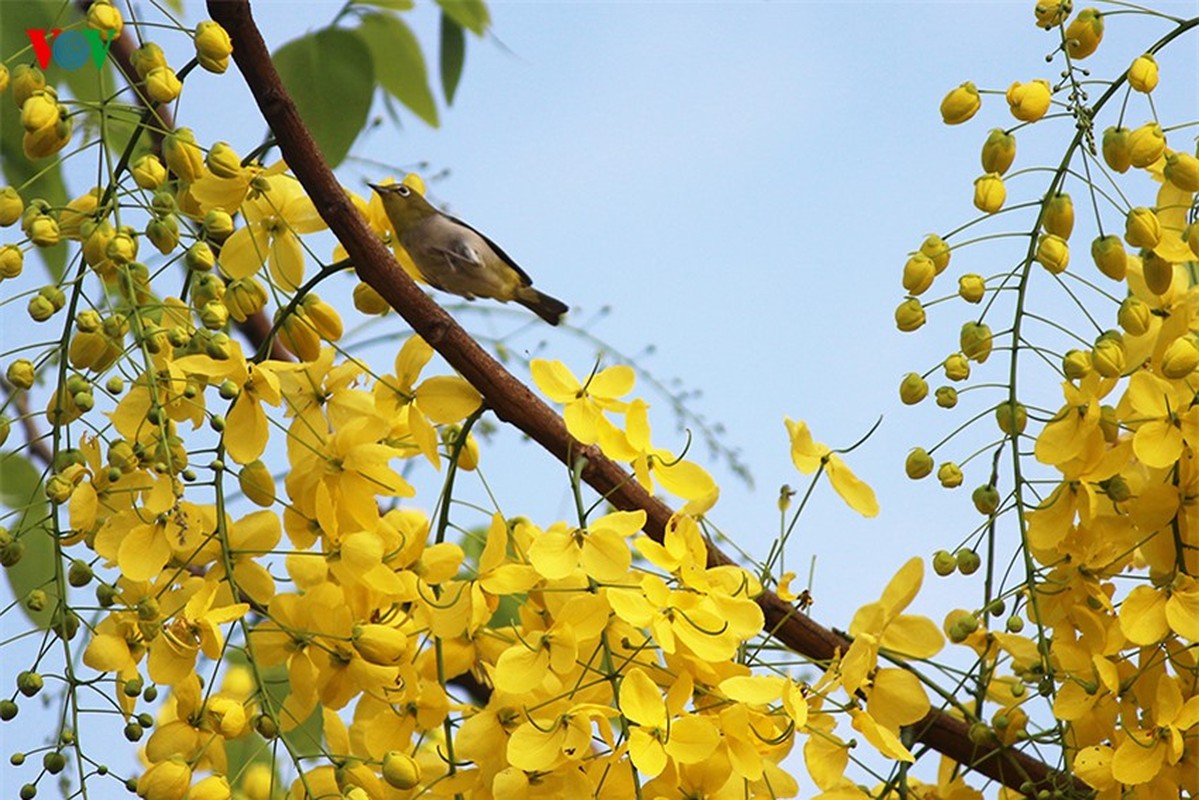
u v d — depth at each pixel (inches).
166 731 73.6
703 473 74.0
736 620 71.8
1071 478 74.9
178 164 75.4
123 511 74.3
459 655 74.2
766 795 73.4
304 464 74.6
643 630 73.3
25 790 73.4
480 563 73.0
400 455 74.8
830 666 73.4
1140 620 73.7
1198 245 74.7
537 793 72.3
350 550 73.6
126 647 74.3
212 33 74.2
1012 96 75.3
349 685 74.2
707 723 71.1
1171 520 74.5
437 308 74.9
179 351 75.0
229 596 74.3
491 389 74.7
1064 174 75.4
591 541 72.2
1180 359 73.7
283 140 74.9
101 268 75.2
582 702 72.4
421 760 74.0
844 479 75.5
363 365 75.3
